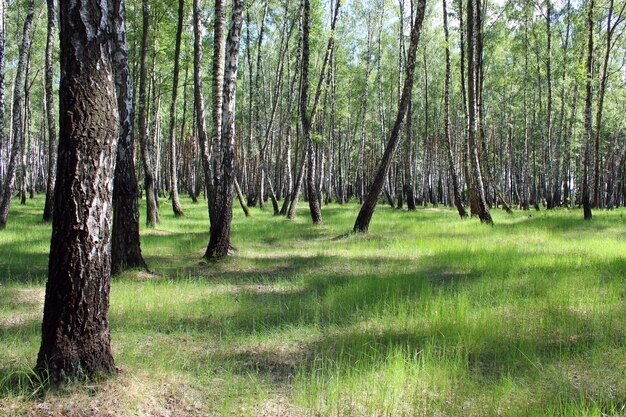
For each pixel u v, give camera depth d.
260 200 29.81
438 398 4.03
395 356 4.58
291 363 4.92
